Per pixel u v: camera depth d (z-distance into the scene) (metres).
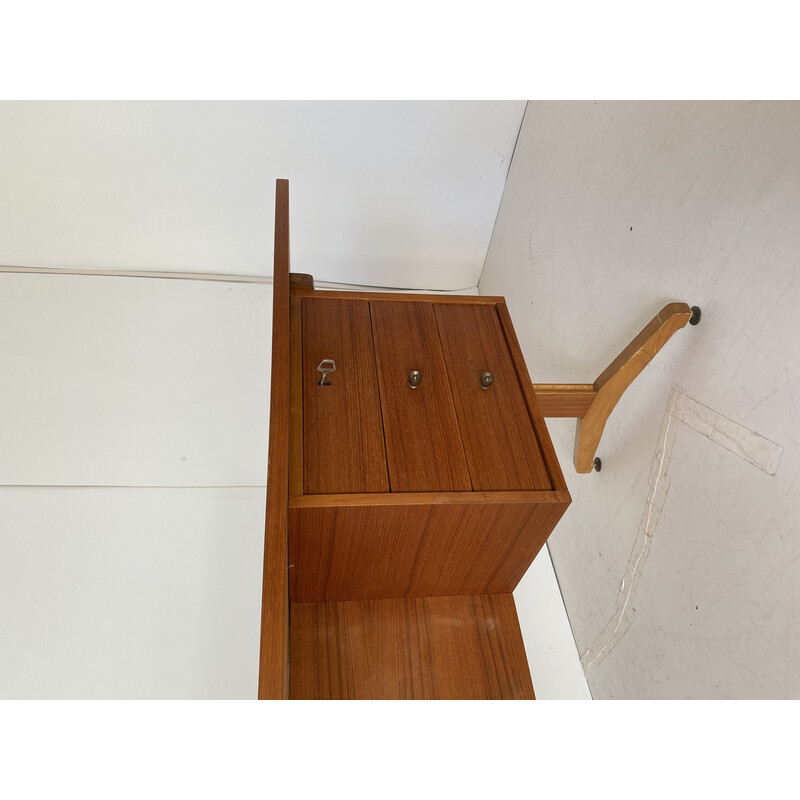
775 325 1.17
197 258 2.71
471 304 1.43
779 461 1.15
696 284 1.41
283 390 1.03
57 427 2.18
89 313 2.50
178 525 2.03
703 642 1.33
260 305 2.66
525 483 1.17
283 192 1.33
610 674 1.69
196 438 2.23
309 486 1.11
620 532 1.67
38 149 2.37
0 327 2.40
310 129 2.45
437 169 2.61
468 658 1.30
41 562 1.90
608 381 1.54
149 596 1.89
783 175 1.17
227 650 1.83
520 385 1.31
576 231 2.03
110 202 2.53
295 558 1.18
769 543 1.17
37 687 1.71
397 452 1.17
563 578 2.00
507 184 2.66
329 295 1.39
